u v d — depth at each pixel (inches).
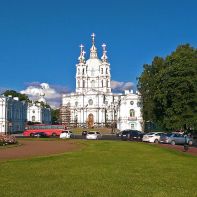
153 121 3479.3
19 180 765.9
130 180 770.8
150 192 644.7
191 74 2736.2
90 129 6619.1
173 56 3009.4
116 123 6939.0
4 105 5132.9
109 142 2452.0
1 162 1130.7
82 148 1852.9
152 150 1660.9
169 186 703.1
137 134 3068.4
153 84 3248.0
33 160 1194.0
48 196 607.8
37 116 7126.0
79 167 991.0
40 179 779.4
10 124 5231.3
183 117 2748.5
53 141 2832.2
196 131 2928.2
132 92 6097.4
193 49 3159.5
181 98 2726.4
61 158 1262.3
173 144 2404.0
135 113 5851.4
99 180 769.6
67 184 719.7
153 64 3676.2
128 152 1528.1
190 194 629.9
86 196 609.9
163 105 2881.4
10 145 2213.3
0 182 740.0
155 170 933.8
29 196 606.2
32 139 3289.9
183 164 1076.5
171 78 2728.8
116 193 634.8
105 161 1151.6
